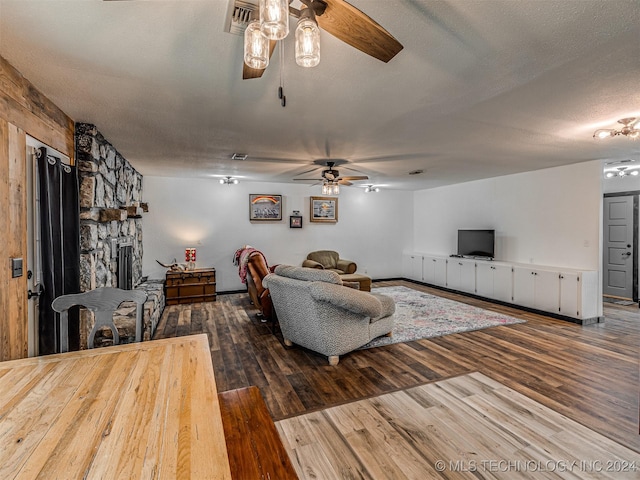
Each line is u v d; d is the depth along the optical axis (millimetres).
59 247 2496
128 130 3098
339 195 7449
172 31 1542
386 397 2457
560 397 2438
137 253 5227
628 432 2020
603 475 1667
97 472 771
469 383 2668
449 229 7137
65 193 2689
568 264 4875
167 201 5953
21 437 903
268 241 6742
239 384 2693
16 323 1987
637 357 3203
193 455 835
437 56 1782
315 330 3096
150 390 1183
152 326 3787
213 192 6277
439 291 6668
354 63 1848
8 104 1883
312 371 2926
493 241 5914
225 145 3650
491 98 2355
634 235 5691
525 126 2979
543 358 3184
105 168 3402
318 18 1163
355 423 2133
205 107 2516
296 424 2125
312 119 2789
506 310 5102
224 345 3578
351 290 3043
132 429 944
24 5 1342
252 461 1271
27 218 2193
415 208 8203
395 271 8133
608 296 6047
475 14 1433
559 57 1796
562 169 4945
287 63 1847
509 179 5766
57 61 1833
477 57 1795
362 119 2789
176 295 5492
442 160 4473
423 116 2719
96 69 1924
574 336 3848
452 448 1883
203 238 6215
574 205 4793
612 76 2021
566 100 2389
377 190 7777
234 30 1452
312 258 6922
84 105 2488
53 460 811
